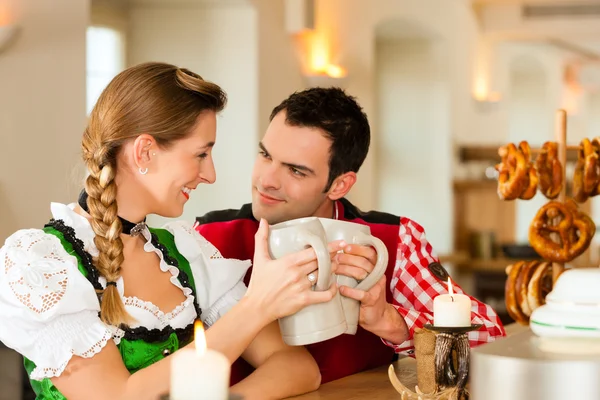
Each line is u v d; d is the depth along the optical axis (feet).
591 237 7.08
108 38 18.31
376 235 7.14
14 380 10.57
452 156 28.71
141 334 5.12
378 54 28.48
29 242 4.83
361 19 24.39
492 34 34.99
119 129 5.02
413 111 28.43
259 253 4.81
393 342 5.97
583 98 51.72
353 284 5.01
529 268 7.23
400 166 28.58
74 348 4.66
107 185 5.01
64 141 13.41
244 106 19.03
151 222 18.12
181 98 5.08
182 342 5.41
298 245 4.75
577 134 49.49
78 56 13.65
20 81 12.69
